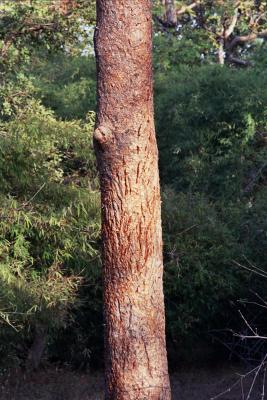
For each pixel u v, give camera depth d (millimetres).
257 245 13727
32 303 10516
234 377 13430
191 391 13008
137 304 6355
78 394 12789
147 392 6332
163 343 6473
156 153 6488
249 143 18219
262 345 13219
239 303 13641
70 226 10977
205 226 13742
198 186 17766
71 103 21156
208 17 25891
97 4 6457
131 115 6336
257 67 21359
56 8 15680
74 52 16703
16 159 10945
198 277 13320
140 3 6387
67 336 13539
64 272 11516
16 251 10773
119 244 6348
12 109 15516
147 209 6375
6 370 12555
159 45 22984
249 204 14969
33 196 10922
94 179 11852
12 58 16078
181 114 18656
